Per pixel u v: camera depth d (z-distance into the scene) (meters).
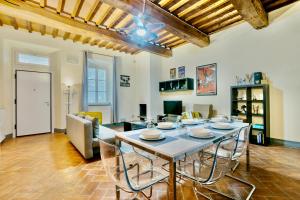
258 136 3.73
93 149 3.09
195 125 2.26
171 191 1.20
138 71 7.15
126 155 2.24
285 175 2.33
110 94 6.73
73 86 5.66
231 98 4.27
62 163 2.83
